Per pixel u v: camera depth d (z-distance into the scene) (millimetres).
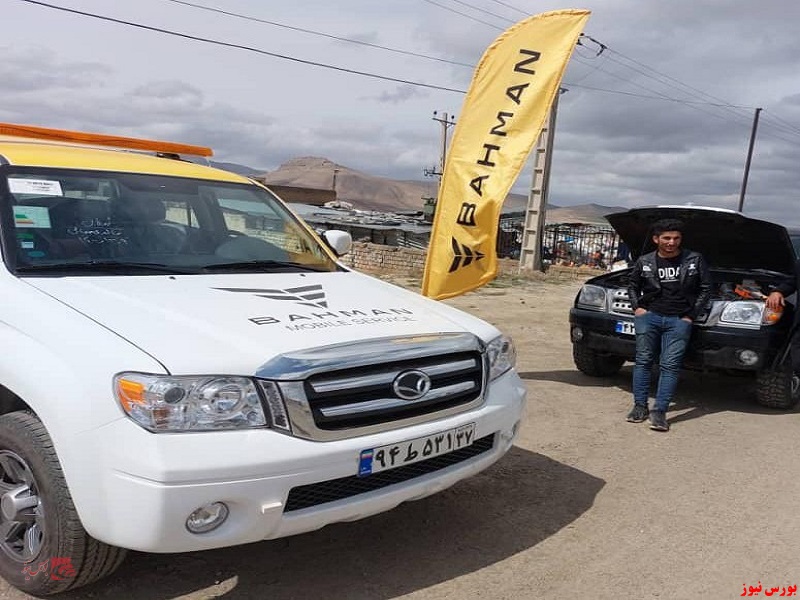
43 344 2928
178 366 2746
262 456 2734
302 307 3465
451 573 3477
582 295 7133
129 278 3578
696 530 4082
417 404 3184
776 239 6719
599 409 6496
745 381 7938
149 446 2617
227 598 3143
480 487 4578
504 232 28406
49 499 2852
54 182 3934
